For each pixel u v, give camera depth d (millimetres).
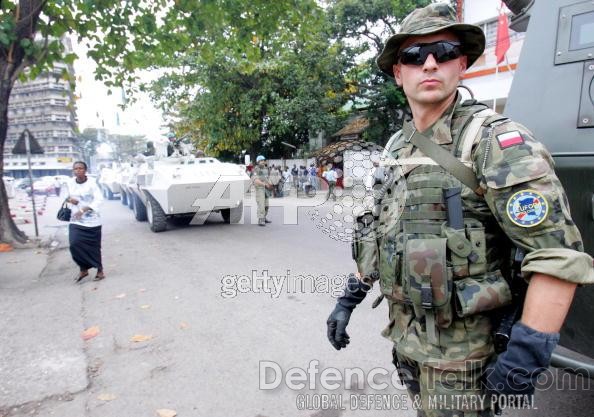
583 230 1688
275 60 15742
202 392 2592
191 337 3404
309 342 3229
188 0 7289
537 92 1894
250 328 3541
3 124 7668
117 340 3410
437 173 1208
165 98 19188
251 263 5789
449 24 1227
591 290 1644
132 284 5035
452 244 1162
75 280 5309
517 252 1188
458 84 1276
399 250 1287
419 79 1244
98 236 5262
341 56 15461
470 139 1171
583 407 2271
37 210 15812
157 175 8477
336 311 1652
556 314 993
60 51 7594
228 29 8797
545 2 1939
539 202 1010
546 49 1892
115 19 7172
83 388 2689
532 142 1075
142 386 2691
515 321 1148
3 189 7883
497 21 11305
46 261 6523
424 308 1203
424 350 1260
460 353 1198
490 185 1081
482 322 1193
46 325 3787
